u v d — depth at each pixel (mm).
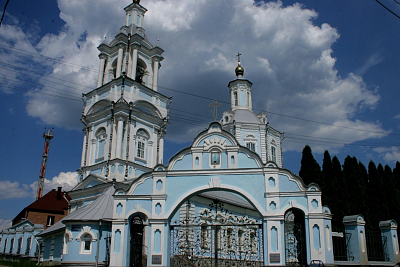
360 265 20078
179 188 20797
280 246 18875
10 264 32688
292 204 19453
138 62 43031
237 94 51156
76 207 36688
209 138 21531
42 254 32438
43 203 52656
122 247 19984
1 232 49781
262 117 49875
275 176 20109
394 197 32656
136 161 36906
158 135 40344
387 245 22844
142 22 45438
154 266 19531
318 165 32625
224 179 20562
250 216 43188
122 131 36375
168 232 20359
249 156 20859
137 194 20938
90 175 35406
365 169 35625
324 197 31078
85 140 39531
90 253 22906
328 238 19047
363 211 30703
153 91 40656
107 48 42594
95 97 40094
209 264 27594
